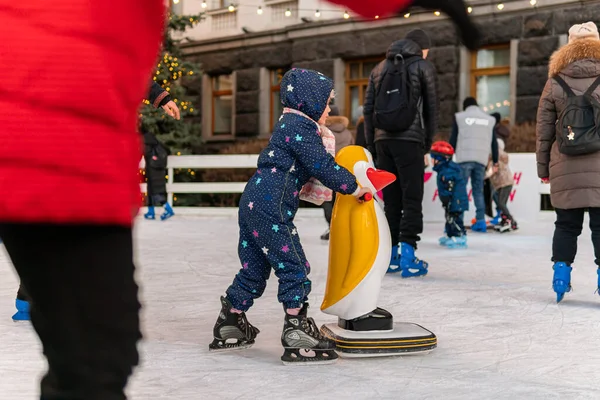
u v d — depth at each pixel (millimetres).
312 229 10609
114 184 1161
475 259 7117
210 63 19891
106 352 1200
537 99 14773
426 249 8039
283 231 3229
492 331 3932
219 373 3076
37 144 1112
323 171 3227
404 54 5633
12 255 1203
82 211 1145
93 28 1126
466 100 10141
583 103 4457
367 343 3344
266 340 3721
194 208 14273
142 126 15914
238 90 19359
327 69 17641
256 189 3246
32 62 1111
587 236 9398
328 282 3557
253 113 19094
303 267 3281
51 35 1118
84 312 1189
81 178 1134
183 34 20047
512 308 4590
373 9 1033
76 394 1197
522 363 3254
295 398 2719
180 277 5922
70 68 1117
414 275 5902
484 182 11273
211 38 19766
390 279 5789
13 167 1113
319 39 17703
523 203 11961
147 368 3145
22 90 1112
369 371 3129
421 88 5645
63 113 1122
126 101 1177
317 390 2830
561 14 14422
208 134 20234
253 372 3102
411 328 3547
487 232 10328
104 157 1146
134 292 1229
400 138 5668
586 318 4277
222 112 20266
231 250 7902
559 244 4754
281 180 3223
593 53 4535
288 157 3232
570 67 4578
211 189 14492
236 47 19328
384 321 3492
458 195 8125
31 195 1118
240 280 3428
